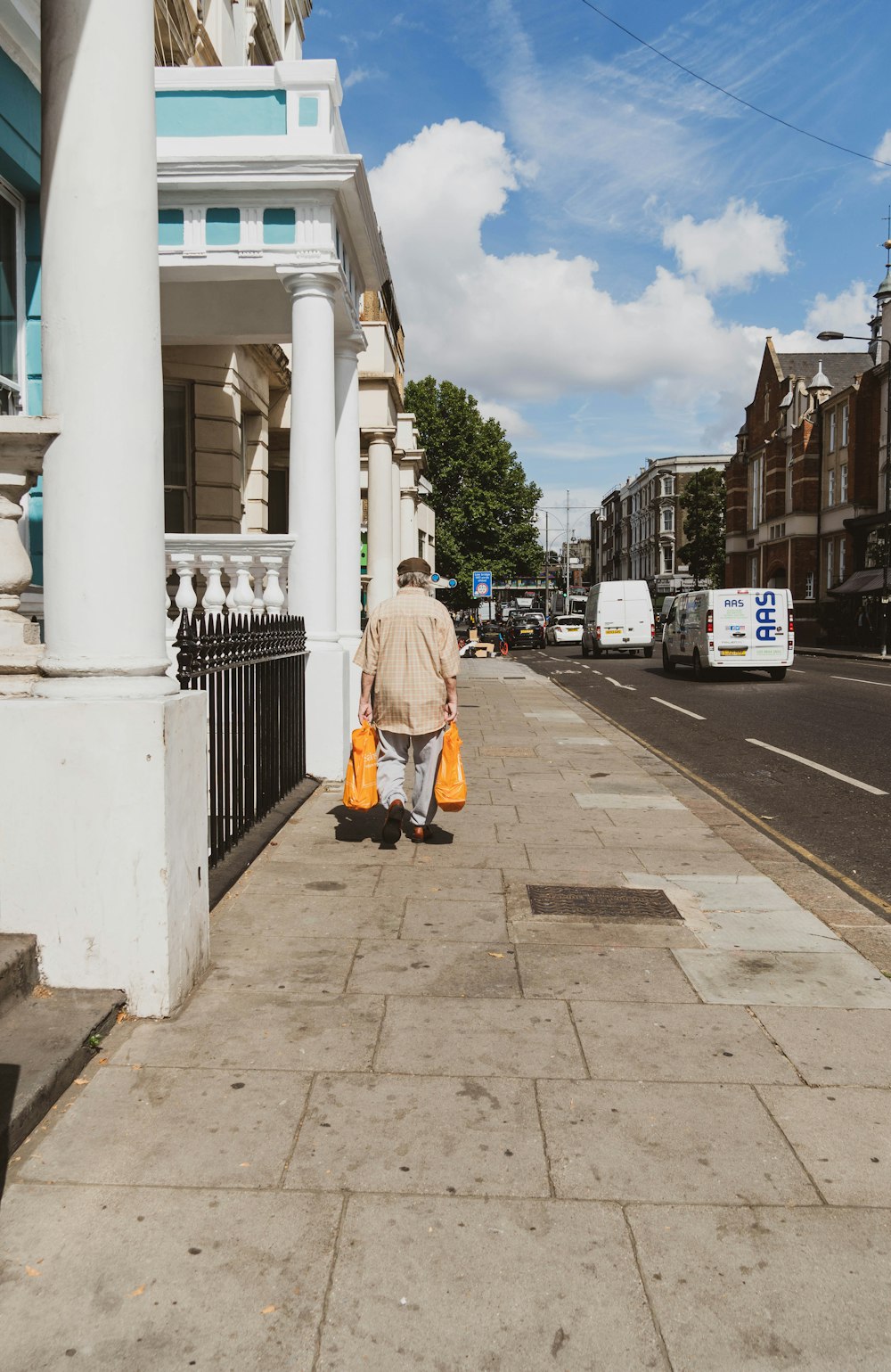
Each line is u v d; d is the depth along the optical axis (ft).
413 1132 9.50
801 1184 8.77
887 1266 7.70
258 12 55.16
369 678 20.90
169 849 11.89
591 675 88.84
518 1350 6.82
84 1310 7.15
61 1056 10.28
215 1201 8.41
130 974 11.84
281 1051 11.14
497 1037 11.59
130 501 12.07
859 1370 6.69
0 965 11.03
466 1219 8.21
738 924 16.02
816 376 185.68
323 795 26.58
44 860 11.77
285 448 63.67
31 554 22.81
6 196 21.94
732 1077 10.69
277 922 15.74
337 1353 6.78
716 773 34.22
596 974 13.64
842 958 14.44
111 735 11.58
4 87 20.31
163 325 34.30
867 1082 10.61
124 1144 9.25
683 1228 8.13
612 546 431.43
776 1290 7.41
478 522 187.21
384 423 58.54
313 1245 7.86
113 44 11.71
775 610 78.18
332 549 28.48
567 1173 8.86
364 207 28.63
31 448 12.32
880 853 22.66
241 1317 7.09
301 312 27.53
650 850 20.99
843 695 63.62
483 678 78.84
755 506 220.02
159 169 26.40
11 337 22.38
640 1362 6.73
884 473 157.17
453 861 19.77
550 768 32.42
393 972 13.61
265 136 27.25
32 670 12.63
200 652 16.89
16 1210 8.29
